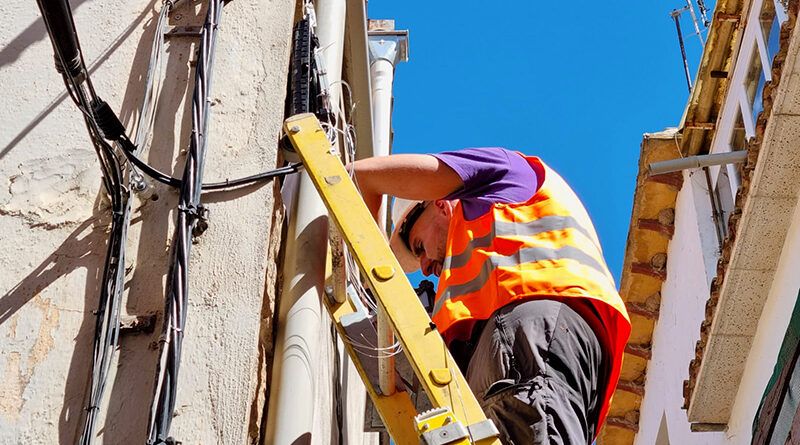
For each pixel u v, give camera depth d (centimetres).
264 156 364
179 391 312
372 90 904
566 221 377
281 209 378
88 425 297
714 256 1382
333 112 416
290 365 339
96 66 385
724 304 1164
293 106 392
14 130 368
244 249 340
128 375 314
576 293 352
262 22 401
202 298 330
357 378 608
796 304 1028
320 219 375
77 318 327
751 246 1118
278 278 368
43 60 387
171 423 304
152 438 286
